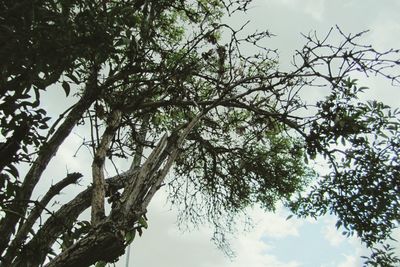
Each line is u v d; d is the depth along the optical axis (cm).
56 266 366
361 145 608
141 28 501
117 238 386
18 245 433
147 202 427
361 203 621
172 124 782
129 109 593
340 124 562
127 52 507
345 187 632
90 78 530
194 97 670
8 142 414
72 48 332
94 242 378
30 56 320
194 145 832
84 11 342
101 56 360
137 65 536
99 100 575
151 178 442
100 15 350
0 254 432
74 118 523
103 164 476
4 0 306
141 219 415
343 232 646
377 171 607
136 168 647
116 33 356
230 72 611
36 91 370
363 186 617
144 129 733
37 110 412
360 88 564
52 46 320
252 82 631
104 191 448
